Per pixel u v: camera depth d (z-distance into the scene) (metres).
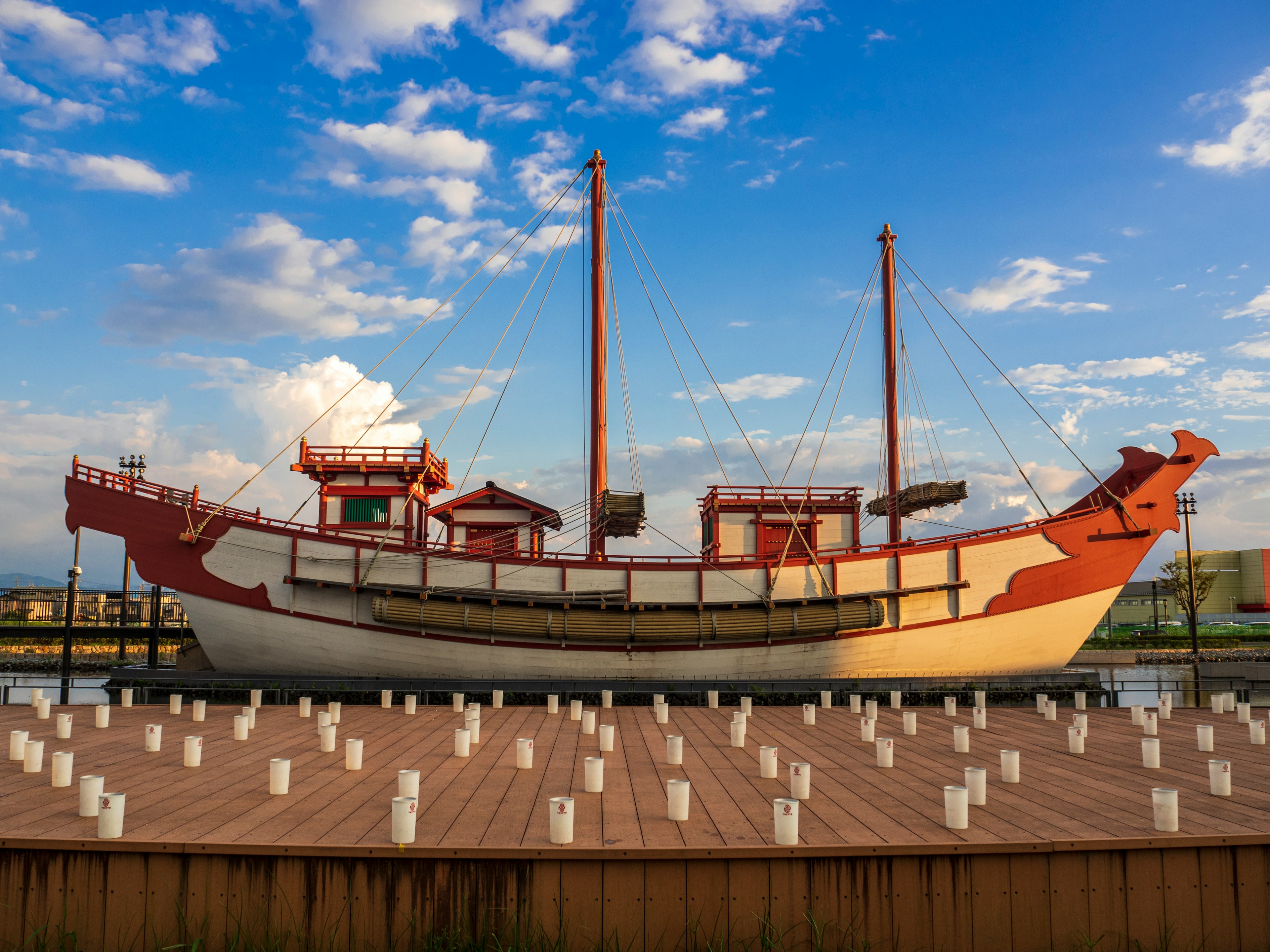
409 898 8.61
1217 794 11.55
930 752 15.84
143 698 25.39
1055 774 13.41
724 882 8.65
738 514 31.42
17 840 8.84
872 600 26.98
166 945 8.62
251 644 25.92
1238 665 27.52
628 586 26.41
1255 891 9.05
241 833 9.34
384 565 25.91
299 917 8.62
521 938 8.50
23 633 48.69
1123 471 31.02
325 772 13.30
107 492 25.70
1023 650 28.36
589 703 25.31
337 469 30.42
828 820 10.16
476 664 26.14
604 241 33.12
